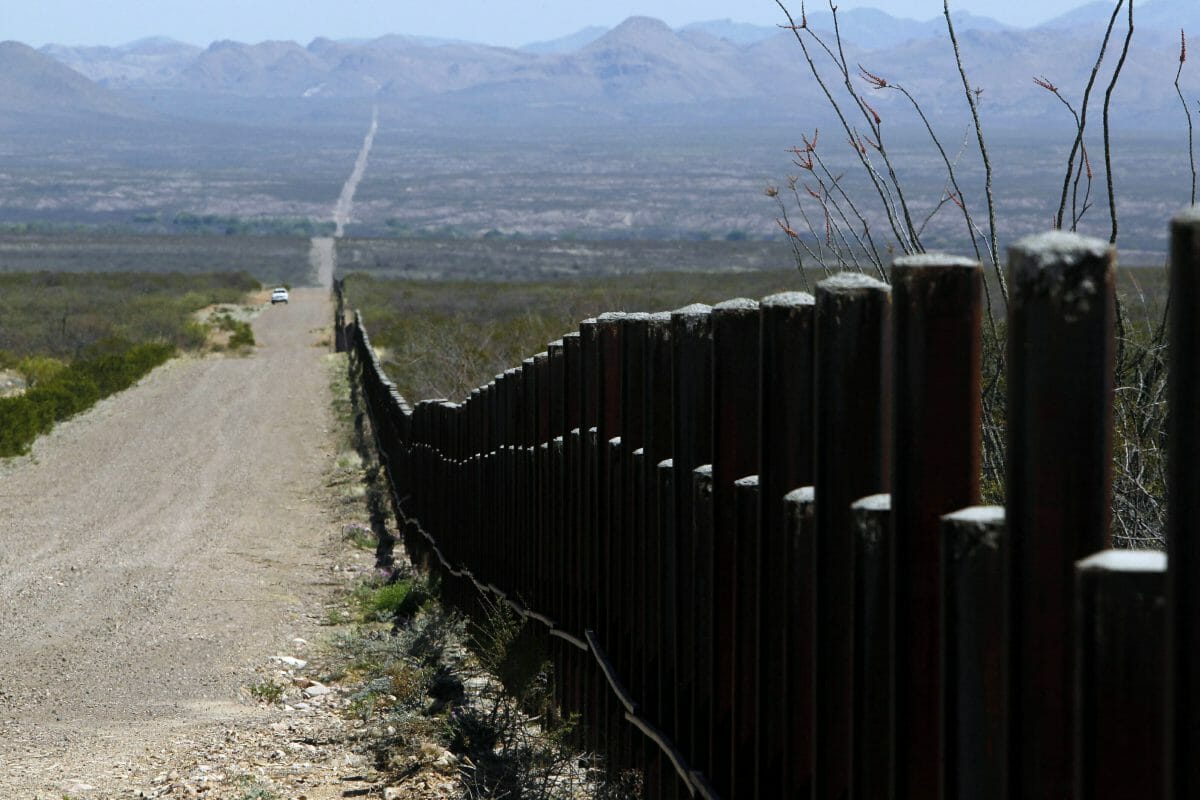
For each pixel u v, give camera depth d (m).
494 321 93.50
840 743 5.78
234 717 16.17
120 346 105.75
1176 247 3.31
